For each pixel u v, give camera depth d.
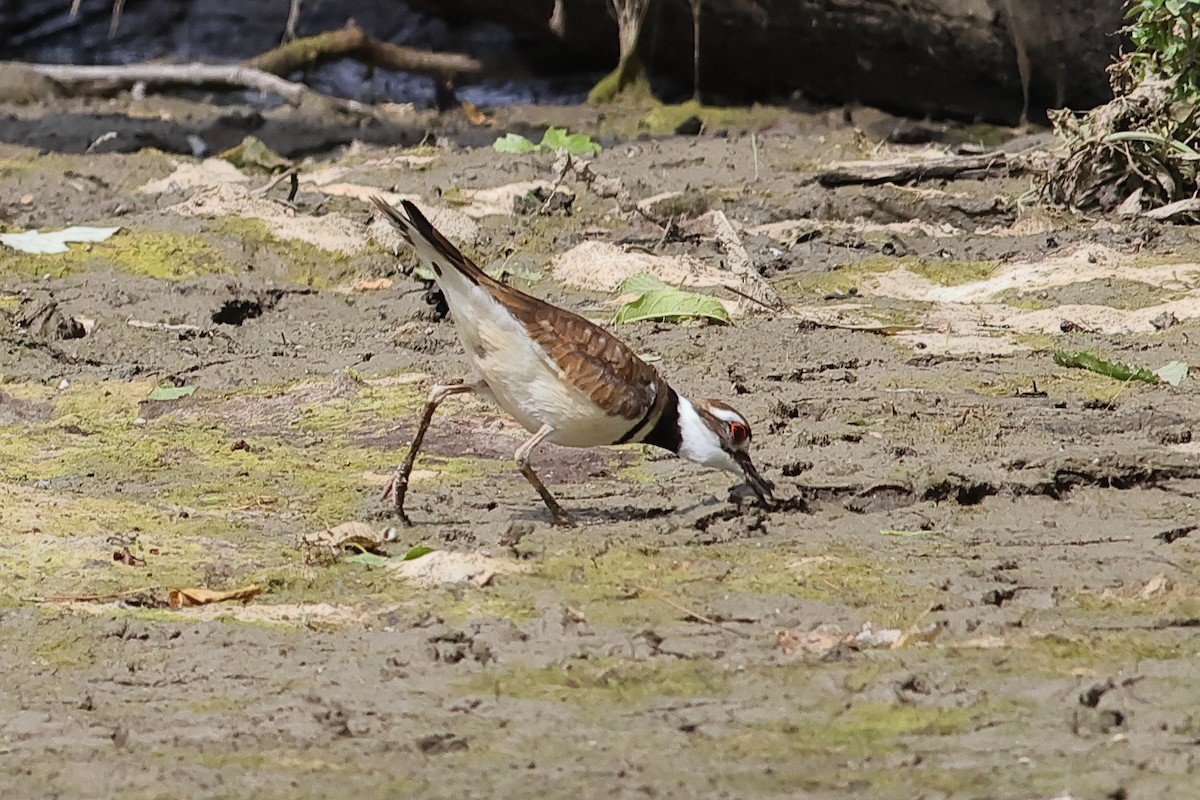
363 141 25.06
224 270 16.72
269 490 10.87
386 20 36.72
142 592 8.88
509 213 18.80
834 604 8.48
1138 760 6.48
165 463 11.48
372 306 15.81
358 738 7.00
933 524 9.92
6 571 9.20
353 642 8.13
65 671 7.82
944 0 25.22
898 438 11.41
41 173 20.77
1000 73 25.58
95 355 14.25
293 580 9.06
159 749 6.89
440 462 11.45
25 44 38.25
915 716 7.05
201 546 9.71
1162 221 17.66
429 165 21.53
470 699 7.38
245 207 18.23
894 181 19.78
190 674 7.76
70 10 38.44
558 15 30.64
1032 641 7.89
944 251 17.25
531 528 9.88
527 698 7.38
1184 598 8.45
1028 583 8.74
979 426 11.64
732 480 10.73
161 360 14.15
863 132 24.33
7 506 10.40
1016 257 16.89
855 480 10.44
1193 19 17.73
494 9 31.80
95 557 9.44
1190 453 10.91
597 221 18.56
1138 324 14.55
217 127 25.83
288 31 31.95
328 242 17.48
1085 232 17.39
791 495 10.24
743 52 27.88
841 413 12.03
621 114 27.88
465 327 9.62
